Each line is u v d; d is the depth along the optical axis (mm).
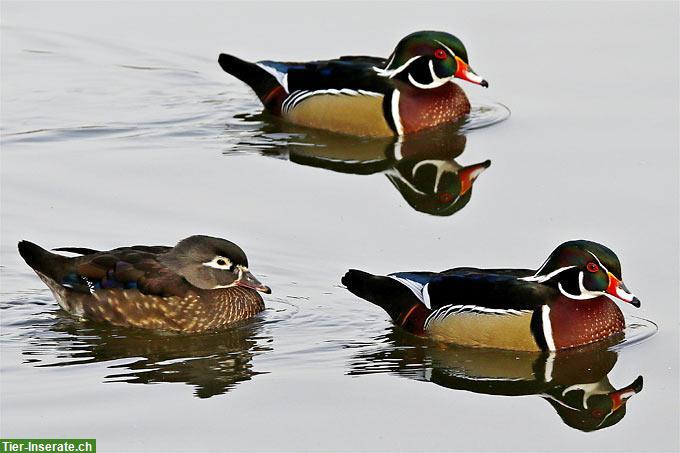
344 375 16016
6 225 19484
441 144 23812
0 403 15141
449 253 18938
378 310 17797
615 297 17109
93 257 17500
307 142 23969
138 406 15156
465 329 16828
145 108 25344
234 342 16938
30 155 22484
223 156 22734
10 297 17969
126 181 21312
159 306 17172
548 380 16047
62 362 16203
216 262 17266
